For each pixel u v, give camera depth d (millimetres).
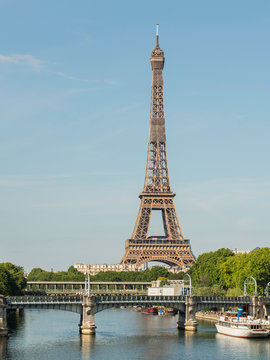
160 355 159125
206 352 162875
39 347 170625
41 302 189250
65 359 152875
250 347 170750
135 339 187500
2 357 154625
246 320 197500
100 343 178875
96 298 198250
